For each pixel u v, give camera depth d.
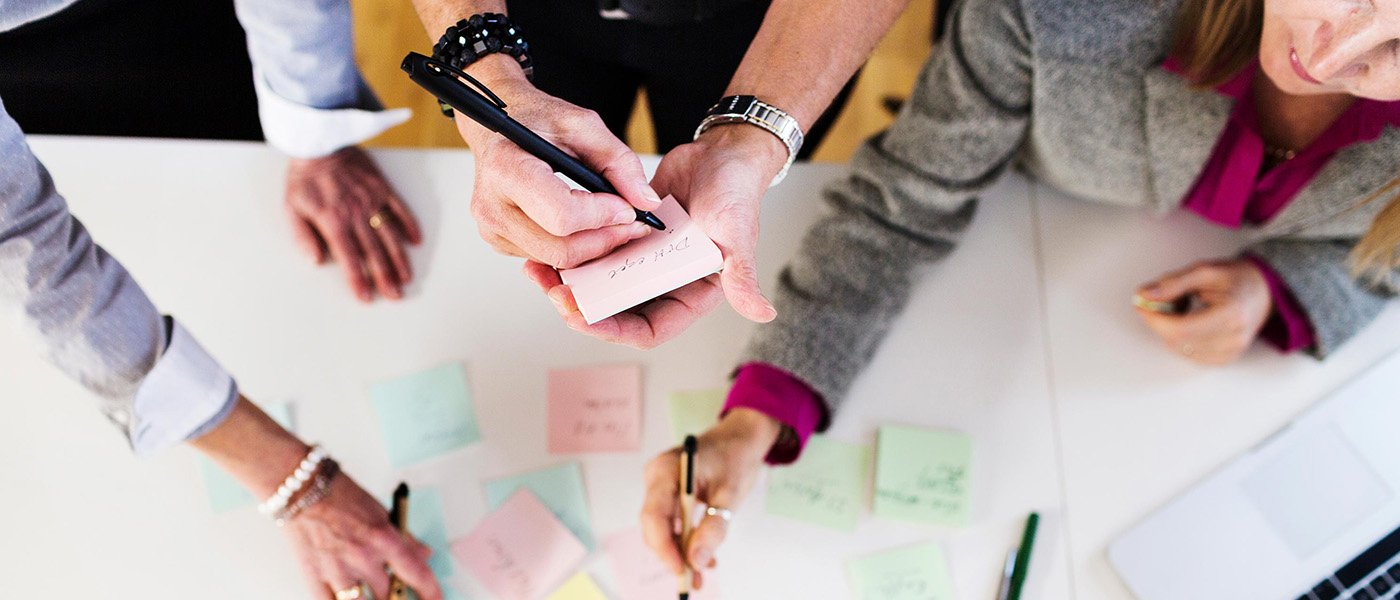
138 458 1.02
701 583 1.00
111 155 1.10
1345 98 0.95
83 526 1.00
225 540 1.01
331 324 1.08
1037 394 1.09
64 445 1.02
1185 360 1.10
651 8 1.12
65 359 0.83
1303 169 1.03
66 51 1.21
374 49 1.88
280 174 1.12
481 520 1.04
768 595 1.02
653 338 0.78
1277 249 1.09
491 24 0.80
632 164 0.73
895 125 1.11
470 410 1.07
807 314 1.07
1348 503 1.03
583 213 0.68
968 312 1.12
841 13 0.85
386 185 1.12
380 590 1.01
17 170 0.71
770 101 0.83
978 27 1.00
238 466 0.96
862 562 1.03
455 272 1.11
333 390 1.06
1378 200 0.99
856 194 1.10
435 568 1.02
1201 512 1.04
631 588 1.02
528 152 0.69
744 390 1.04
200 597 0.99
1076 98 1.00
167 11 1.24
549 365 1.09
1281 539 1.02
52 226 0.75
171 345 0.86
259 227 1.10
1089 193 1.14
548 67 1.30
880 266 1.09
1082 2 0.93
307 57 1.00
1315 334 1.08
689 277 0.71
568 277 0.72
